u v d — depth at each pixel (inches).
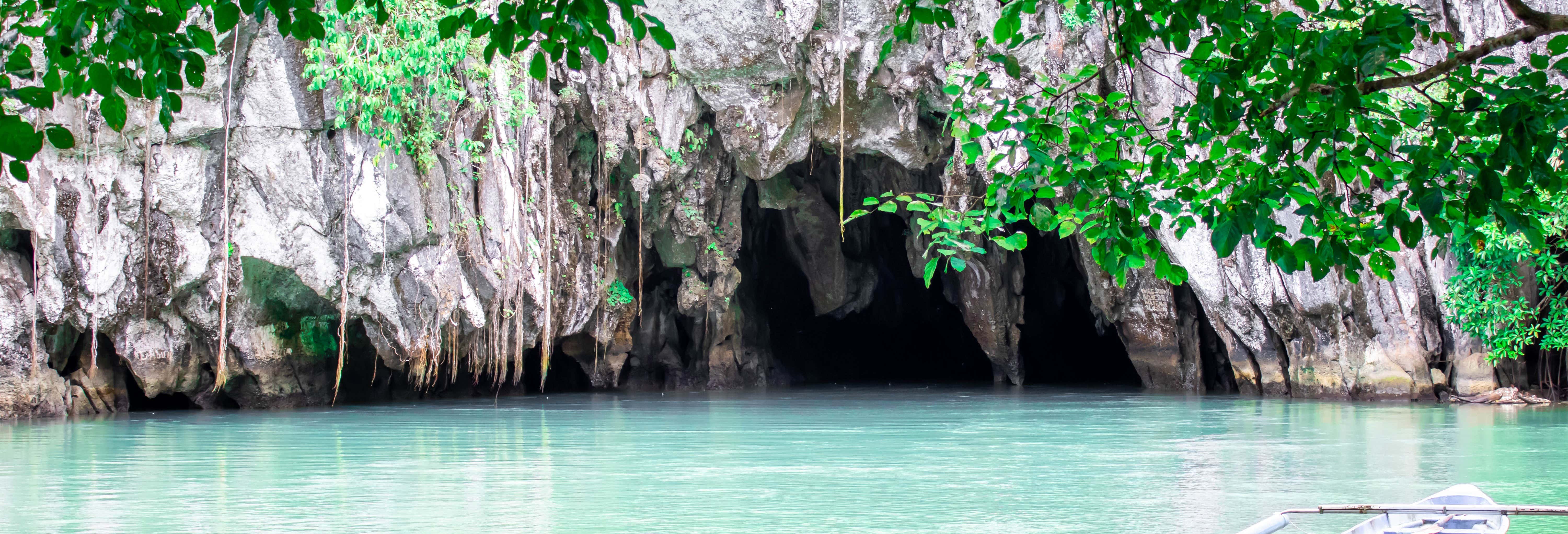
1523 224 125.1
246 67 692.7
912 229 1101.1
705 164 965.8
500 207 796.6
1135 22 144.1
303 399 801.6
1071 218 158.7
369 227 727.7
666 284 1130.7
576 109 870.4
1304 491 332.8
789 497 326.0
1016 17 148.3
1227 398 851.4
